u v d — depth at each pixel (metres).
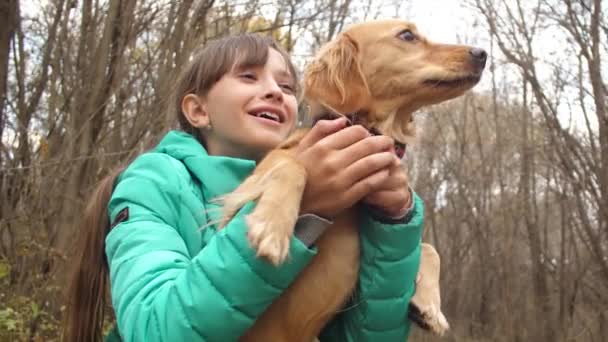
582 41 10.90
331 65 3.24
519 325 16.30
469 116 24.30
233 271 1.99
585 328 13.61
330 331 2.87
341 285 2.67
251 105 2.90
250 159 3.02
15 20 10.04
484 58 3.45
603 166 11.08
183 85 3.12
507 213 18.11
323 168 2.31
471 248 22.06
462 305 20.89
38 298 6.73
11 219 7.71
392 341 2.64
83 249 2.80
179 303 1.94
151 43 12.21
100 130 9.62
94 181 8.80
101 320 2.79
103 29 10.18
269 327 2.63
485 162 20.72
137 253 2.18
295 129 3.06
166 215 2.39
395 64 3.34
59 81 11.19
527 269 17.75
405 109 3.43
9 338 6.25
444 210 23.84
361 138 2.37
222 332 1.96
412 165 24.17
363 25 3.46
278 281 2.08
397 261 2.53
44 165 7.75
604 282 12.73
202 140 3.09
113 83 9.80
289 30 13.92
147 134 9.74
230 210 2.39
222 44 3.03
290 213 2.24
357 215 2.72
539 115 14.99
